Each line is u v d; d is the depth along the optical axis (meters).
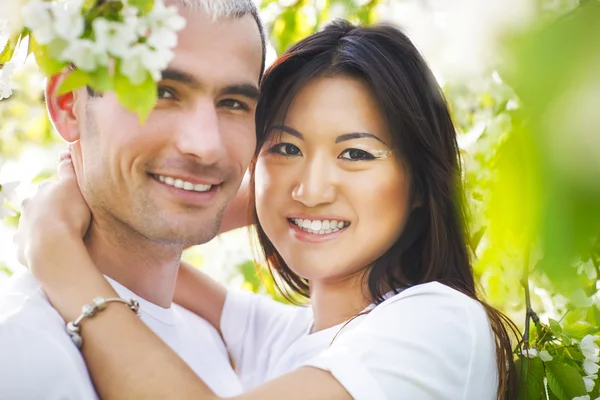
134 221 1.66
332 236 1.91
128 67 1.05
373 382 1.56
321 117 1.86
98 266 1.76
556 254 0.60
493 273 2.41
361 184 1.86
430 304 1.75
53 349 1.46
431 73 1.95
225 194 1.71
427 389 1.61
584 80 0.54
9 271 2.74
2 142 3.02
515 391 1.92
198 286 2.32
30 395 1.39
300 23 3.07
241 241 3.46
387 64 1.87
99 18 1.08
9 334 1.44
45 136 3.12
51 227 1.67
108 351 1.51
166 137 1.60
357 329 1.72
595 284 2.14
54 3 1.09
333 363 1.58
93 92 1.64
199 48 1.60
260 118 1.96
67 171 1.82
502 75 0.61
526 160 0.60
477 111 2.62
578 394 1.88
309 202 1.86
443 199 1.97
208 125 1.60
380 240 1.91
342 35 1.94
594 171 0.55
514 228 0.66
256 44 1.73
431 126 1.95
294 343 2.06
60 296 1.58
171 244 1.76
